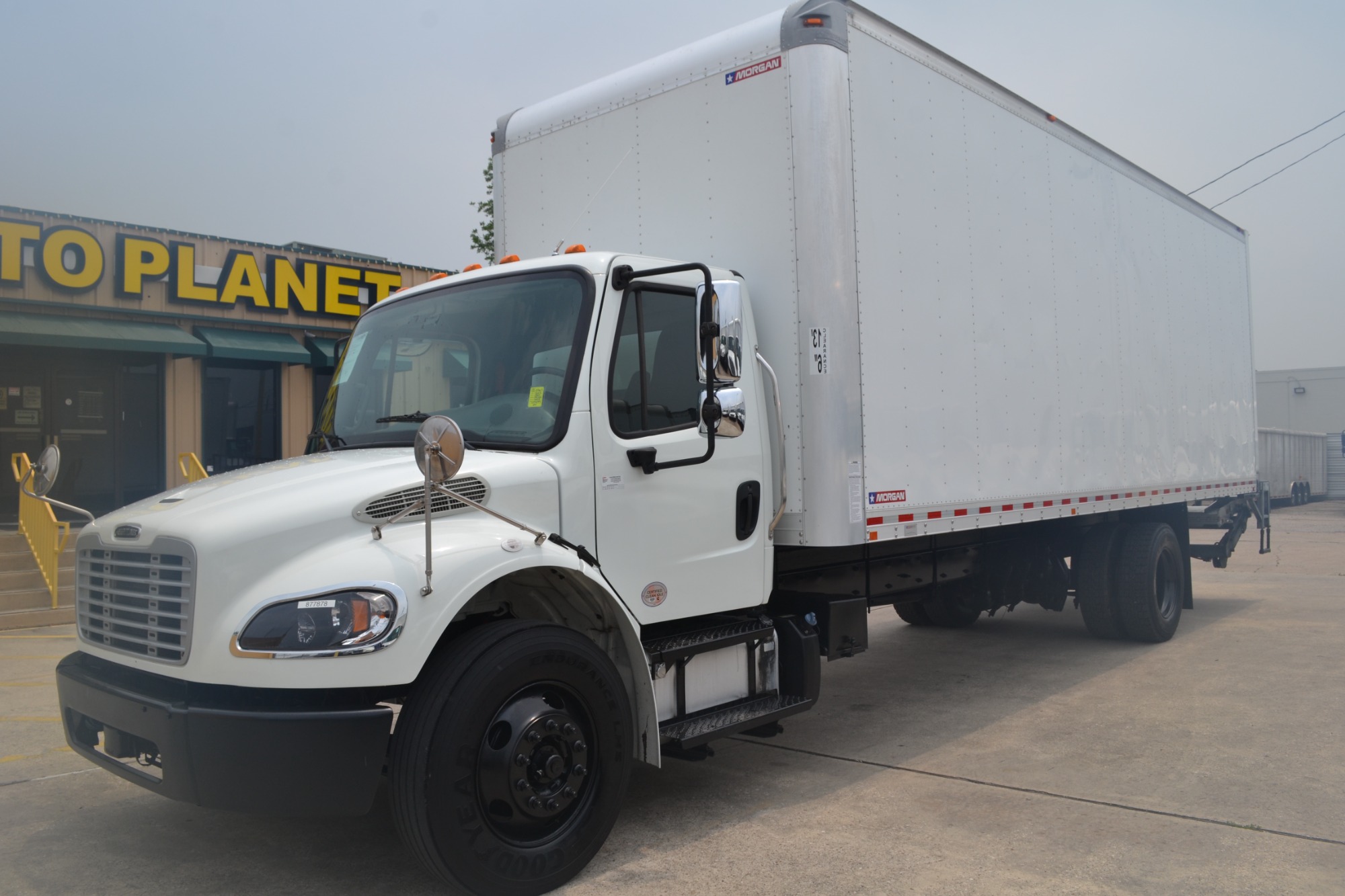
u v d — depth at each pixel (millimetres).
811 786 5047
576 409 4062
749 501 4746
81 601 4105
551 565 3777
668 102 5406
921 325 5484
